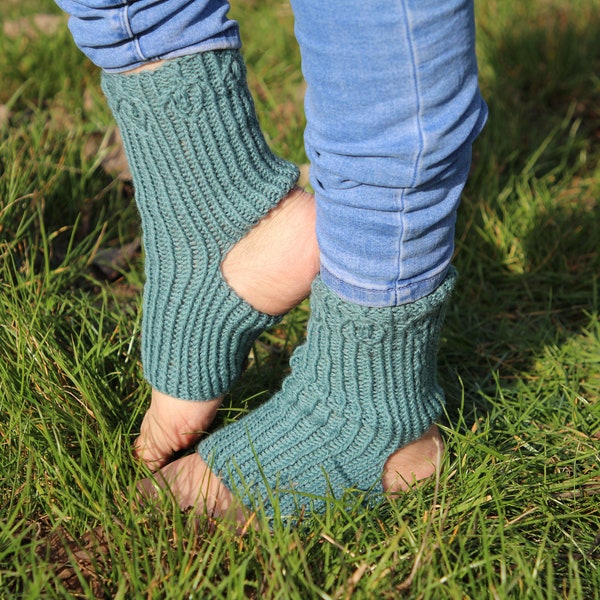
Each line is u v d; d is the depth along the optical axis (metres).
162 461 0.98
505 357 1.12
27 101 1.48
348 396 0.92
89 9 0.86
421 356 0.91
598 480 0.97
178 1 0.85
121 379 1.03
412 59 0.79
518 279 1.23
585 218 1.29
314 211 0.93
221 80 0.88
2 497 0.93
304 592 0.84
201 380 0.95
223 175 0.90
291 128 1.43
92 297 1.18
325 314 0.90
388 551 0.85
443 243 0.86
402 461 0.95
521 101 1.67
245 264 0.93
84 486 0.91
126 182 1.33
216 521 0.89
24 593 0.84
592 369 1.09
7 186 1.19
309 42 0.80
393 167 0.81
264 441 0.94
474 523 0.89
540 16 1.90
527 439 1.01
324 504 0.92
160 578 0.84
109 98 0.90
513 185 1.37
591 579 0.88
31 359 1.00
